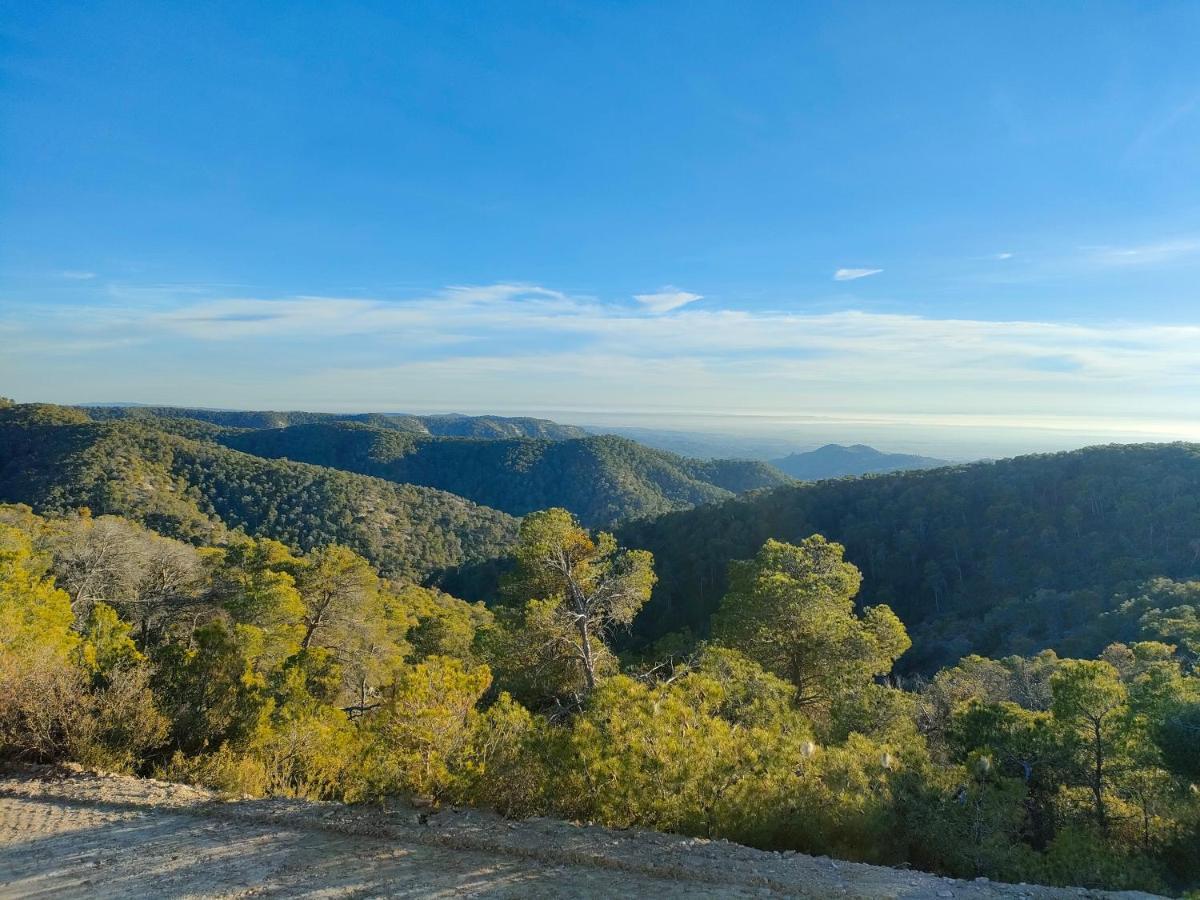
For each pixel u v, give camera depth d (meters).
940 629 47.00
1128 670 17.06
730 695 8.90
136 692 7.04
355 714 16.05
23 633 8.02
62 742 6.43
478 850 5.02
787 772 6.61
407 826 5.33
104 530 25.59
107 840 4.95
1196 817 7.48
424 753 6.19
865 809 6.46
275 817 5.43
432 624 25.34
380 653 22.70
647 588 14.01
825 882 4.79
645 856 5.02
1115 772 8.37
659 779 6.00
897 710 11.93
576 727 6.64
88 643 8.48
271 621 18.67
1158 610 30.73
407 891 4.38
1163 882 6.32
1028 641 38.44
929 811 6.73
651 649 19.05
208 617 22.44
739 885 4.67
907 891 4.72
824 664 14.31
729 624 15.40
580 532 14.31
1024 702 16.44
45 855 4.69
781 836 6.11
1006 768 8.66
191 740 7.24
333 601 21.80
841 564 16.58
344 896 4.29
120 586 23.91
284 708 8.16
